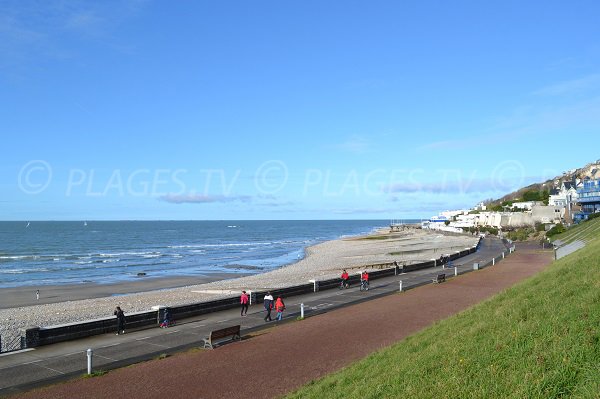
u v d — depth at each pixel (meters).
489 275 42.50
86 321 22.09
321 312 27.50
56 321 31.48
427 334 15.40
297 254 103.25
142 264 82.81
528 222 122.44
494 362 8.92
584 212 99.56
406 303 29.17
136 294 44.75
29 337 19.98
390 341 19.44
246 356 18.30
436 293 32.88
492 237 120.94
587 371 7.19
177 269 74.88
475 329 12.24
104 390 14.77
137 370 16.83
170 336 22.02
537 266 48.75
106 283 58.50
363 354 17.62
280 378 15.38
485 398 7.52
